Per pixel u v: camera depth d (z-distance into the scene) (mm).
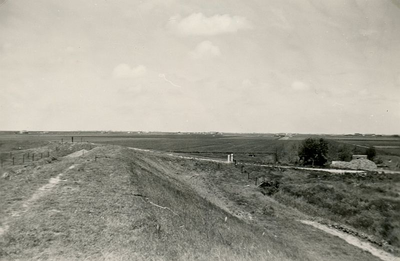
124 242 18516
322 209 48250
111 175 30594
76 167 32469
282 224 41281
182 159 62062
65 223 19109
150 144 129375
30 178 27203
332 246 35500
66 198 22938
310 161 81125
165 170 51281
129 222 20906
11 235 17016
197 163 60719
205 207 35844
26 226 18047
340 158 90750
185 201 34062
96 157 38594
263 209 46062
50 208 20812
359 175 59469
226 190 51781
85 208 21547
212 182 53812
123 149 48719
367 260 32844
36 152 54156
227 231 29500
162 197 30391
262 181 56594
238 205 46438
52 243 17047
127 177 30391
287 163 80750
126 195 25578
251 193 51844
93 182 27625
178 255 19812
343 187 53469
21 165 36719
